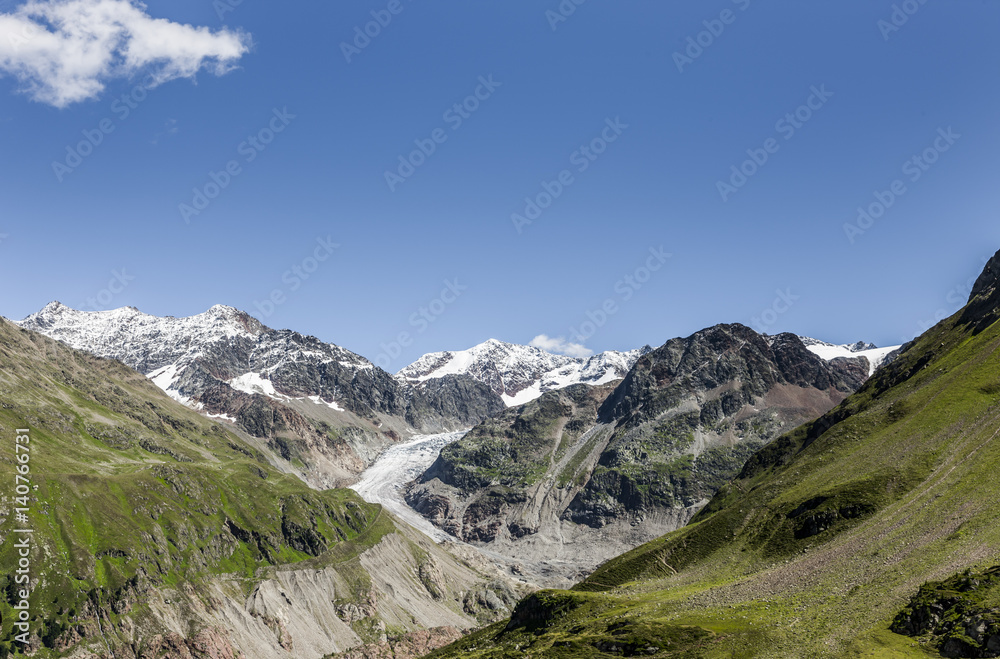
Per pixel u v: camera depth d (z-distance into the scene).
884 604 157.75
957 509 189.88
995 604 139.12
